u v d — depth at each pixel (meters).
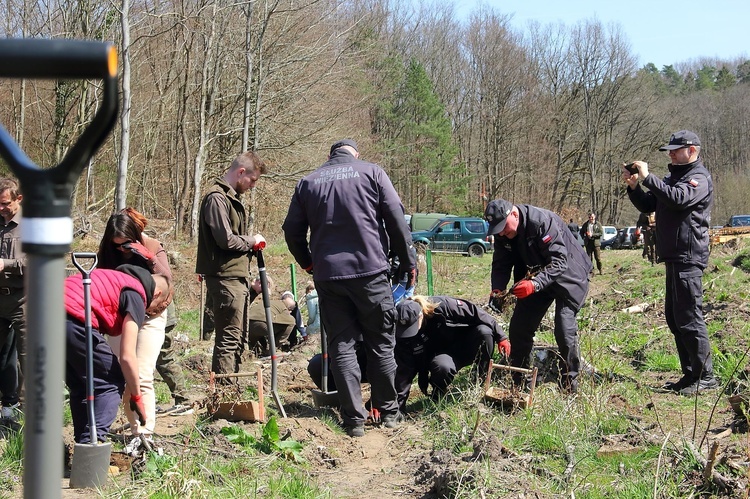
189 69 24.06
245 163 6.26
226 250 6.33
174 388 6.04
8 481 4.23
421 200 52.84
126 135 9.51
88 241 18.08
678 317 6.20
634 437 4.95
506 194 57.62
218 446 4.85
